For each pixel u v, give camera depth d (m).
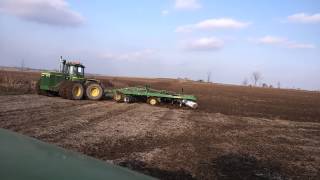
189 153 12.33
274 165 11.55
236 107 31.86
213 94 50.84
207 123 19.69
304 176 10.58
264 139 15.90
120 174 2.86
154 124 17.89
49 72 29.98
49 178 2.44
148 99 28.86
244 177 10.09
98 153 11.55
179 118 20.97
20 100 25.28
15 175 2.40
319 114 29.70
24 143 3.10
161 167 10.50
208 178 9.78
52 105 23.30
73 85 28.38
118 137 14.09
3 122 15.83
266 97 51.66
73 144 12.50
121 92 28.81
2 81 38.25
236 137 15.92
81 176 2.59
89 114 19.95
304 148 14.43
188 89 61.31
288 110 32.28
